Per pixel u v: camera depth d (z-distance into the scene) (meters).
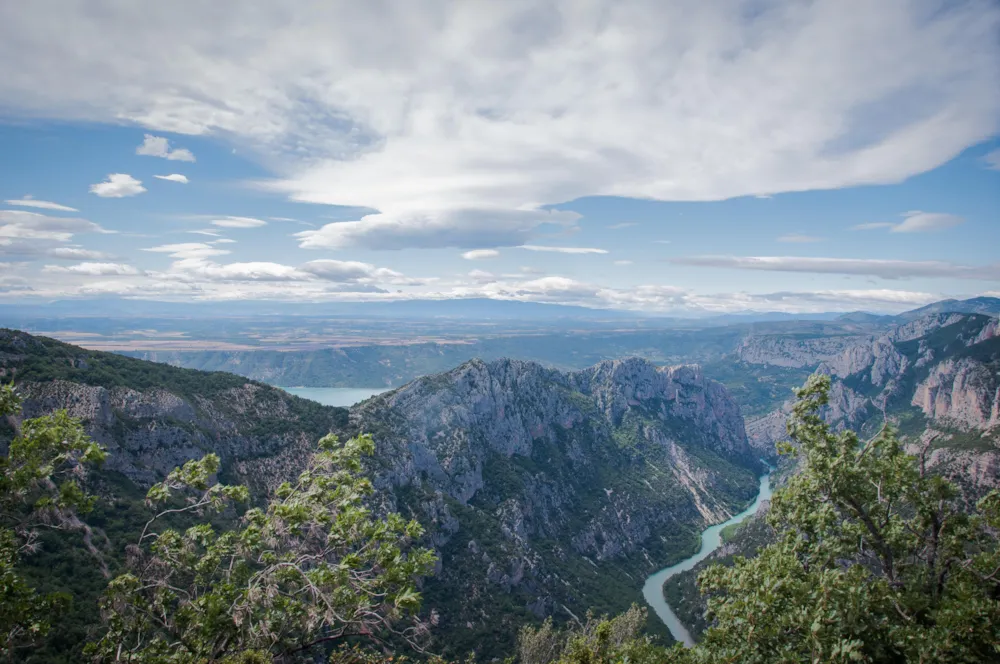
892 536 24.77
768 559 23.95
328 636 21.56
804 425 26.27
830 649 18.66
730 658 20.80
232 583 21.55
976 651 18.47
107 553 64.25
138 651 20.89
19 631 20.31
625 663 24.05
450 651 94.12
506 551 132.75
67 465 79.75
